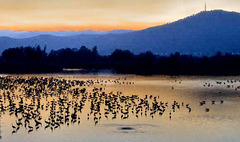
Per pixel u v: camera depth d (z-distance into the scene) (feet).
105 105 283.38
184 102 307.58
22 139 192.75
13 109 259.39
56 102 283.79
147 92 380.37
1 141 189.67
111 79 540.93
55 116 235.61
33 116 235.40
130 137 194.18
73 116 229.25
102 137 194.08
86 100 310.45
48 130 209.46
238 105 290.56
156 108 263.90
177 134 200.03
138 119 234.38
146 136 196.03
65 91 366.43
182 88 419.95
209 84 449.06
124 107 276.00
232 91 390.21
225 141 188.24
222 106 285.64
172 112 258.57
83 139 191.11
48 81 466.29
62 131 206.59
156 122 226.58
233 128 213.46
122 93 369.71
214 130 208.33
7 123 226.38
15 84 432.25
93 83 469.57
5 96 335.47
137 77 583.58
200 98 333.62
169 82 494.59
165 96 348.38
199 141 188.75
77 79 536.01
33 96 322.14
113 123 223.10
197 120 233.14
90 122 225.97
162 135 197.77
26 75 618.03
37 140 190.80
